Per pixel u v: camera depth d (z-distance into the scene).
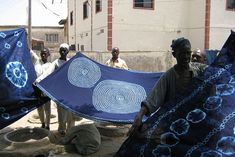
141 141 3.96
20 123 9.14
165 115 3.99
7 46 6.39
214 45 23.20
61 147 6.50
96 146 6.56
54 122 9.09
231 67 4.17
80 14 28.52
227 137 3.77
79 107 6.36
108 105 6.63
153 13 23.34
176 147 3.80
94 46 25.05
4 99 6.18
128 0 22.61
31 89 6.52
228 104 3.95
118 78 7.35
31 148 6.49
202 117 3.90
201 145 3.76
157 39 23.58
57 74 6.66
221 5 23.20
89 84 6.92
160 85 4.08
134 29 22.97
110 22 22.38
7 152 6.21
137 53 18.45
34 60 7.99
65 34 37.22
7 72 6.25
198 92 4.03
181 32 24.02
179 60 4.07
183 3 23.86
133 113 6.56
